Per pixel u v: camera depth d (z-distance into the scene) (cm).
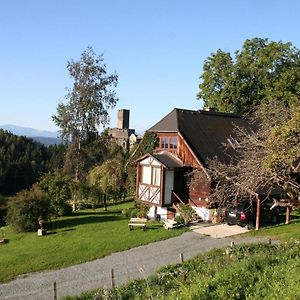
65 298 1576
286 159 1484
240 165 1736
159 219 3231
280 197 2616
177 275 1564
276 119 1831
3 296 1734
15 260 2256
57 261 2208
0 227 3522
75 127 4406
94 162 4647
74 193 3934
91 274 1969
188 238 2573
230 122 3572
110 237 2692
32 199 3141
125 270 1998
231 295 1042
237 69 4603
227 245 2261
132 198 4888
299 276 1088
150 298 1237
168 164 3138
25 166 8238
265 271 1204
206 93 4812
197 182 3059
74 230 2995
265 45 4631
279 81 4325
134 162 3406
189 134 3222
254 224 2830
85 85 4412
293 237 2322
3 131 9262
